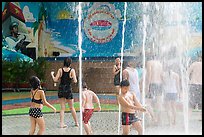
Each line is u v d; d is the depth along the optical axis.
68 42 20.62
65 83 9.57
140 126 7.28
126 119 7.16
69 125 9.82
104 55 19.80
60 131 8.88
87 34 20.19
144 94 11.45
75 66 20.14
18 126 9.70
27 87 19.28
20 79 19.23
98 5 20.02
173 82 10.53
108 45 19.86
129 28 19.48
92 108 8.41
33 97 7.52
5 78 18.77
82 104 8.37
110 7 19.88
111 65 19.61
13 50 19.94
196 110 12.23
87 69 19.88
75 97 17.02
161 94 11.02
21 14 20.56
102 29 19.98
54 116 11.49
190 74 12.28
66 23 20.72
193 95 12.36
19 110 12.75
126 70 9.68
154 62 10.99
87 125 8.34
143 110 7.04
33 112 7.52
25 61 19.52
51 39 20.81
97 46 19.98
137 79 9.73
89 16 20.16
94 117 11.38
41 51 20.88
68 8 20.58
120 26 19.66
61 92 9.56
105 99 16.36
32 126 7.62
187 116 11.17
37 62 20.11
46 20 20.91
